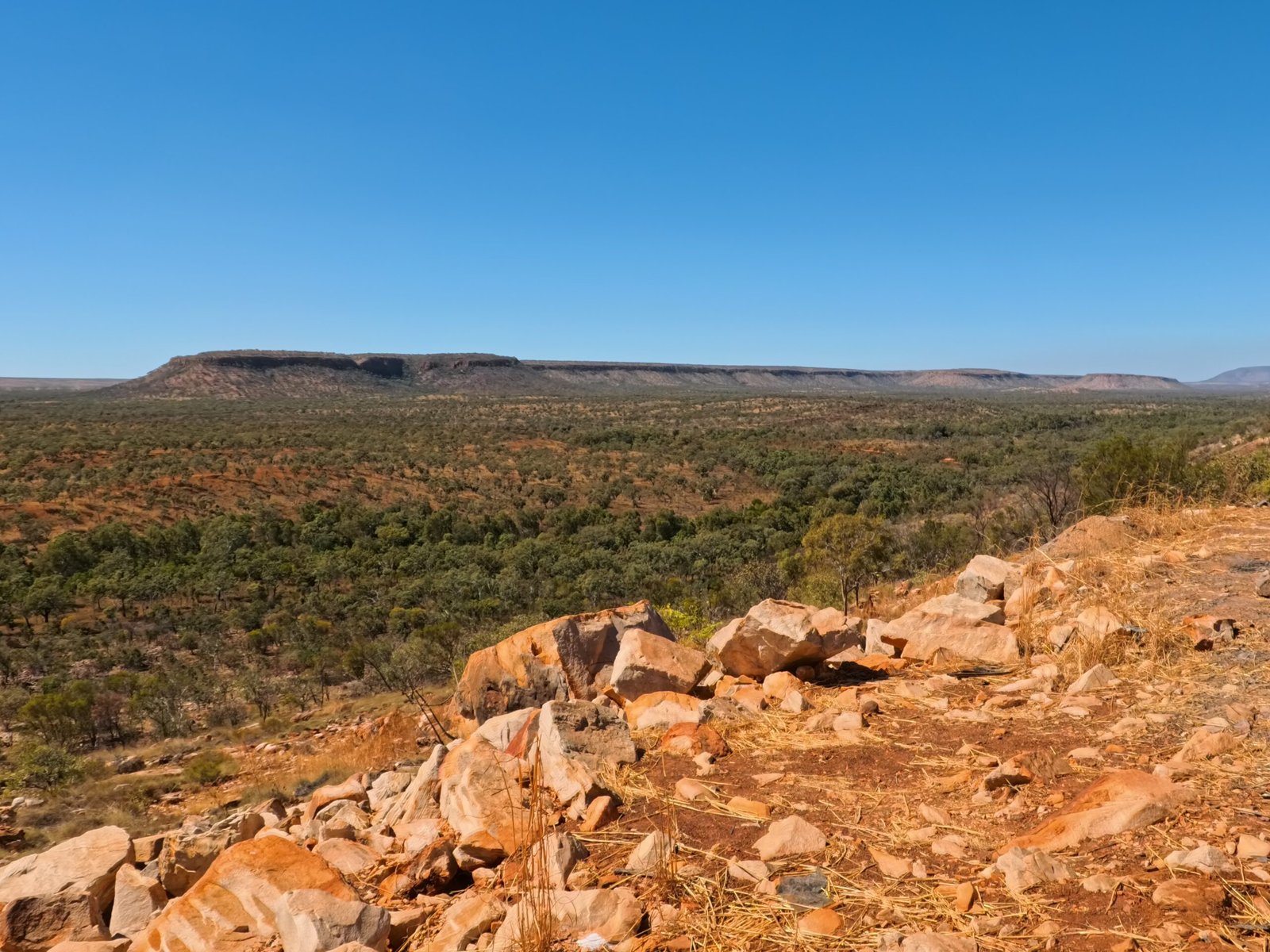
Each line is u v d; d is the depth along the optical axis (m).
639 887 2.75
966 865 2.69
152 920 3.08
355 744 13.80
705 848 3.01
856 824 3.10
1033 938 2.20
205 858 4.06
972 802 3.19
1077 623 5.35
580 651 6.34
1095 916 2.26
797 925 2.38
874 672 5.57
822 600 20.45
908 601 9.19
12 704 37.59
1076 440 117.19
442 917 2.78
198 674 41.53
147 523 77.94
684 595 45.78
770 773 3.73
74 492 84.50
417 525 78.69
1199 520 8.06
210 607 58.53
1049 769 3.33
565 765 3.77
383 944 2.65
